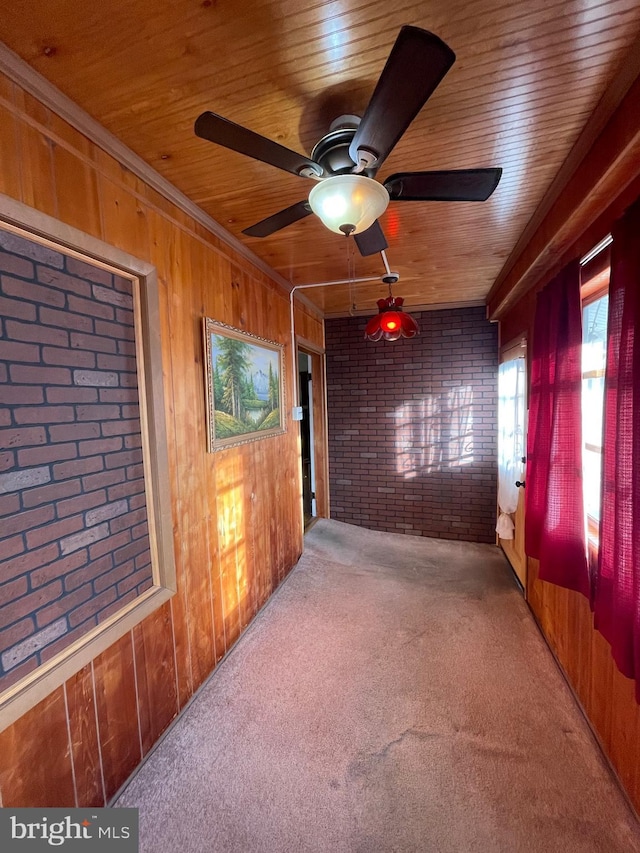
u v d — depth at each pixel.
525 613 2.53
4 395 1.03
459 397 3.87
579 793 1.37
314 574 3.14
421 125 1.31
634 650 1.15
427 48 0.73
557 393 1.76
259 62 1.06
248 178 1.62
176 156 1.47
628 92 1.12
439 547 3.72
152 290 1.56
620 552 1.21
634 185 1.30
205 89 1.15
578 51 1.03
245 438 2.36
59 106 1.16
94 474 1.32
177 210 1.77
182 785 1.43
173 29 0.95
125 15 0.91
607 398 1.32
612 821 1.28
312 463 4.45
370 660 2.10
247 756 1.55
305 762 1.51
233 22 0.94
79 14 0.91
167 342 1.70
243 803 1.37
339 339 4.25
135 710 1.48
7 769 1.04
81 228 1.26
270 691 1.89
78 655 1.22
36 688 1.08
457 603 2.67
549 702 1.79
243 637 2.32
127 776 1.44
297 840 1.25
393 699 1.82
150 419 1.57
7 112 1.04
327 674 2.00
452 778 1.44
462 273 2.93
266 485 2.70
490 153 1.47
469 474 3.88
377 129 0.96
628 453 1.19
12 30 0.94
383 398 4.13
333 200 1.15
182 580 1.78
